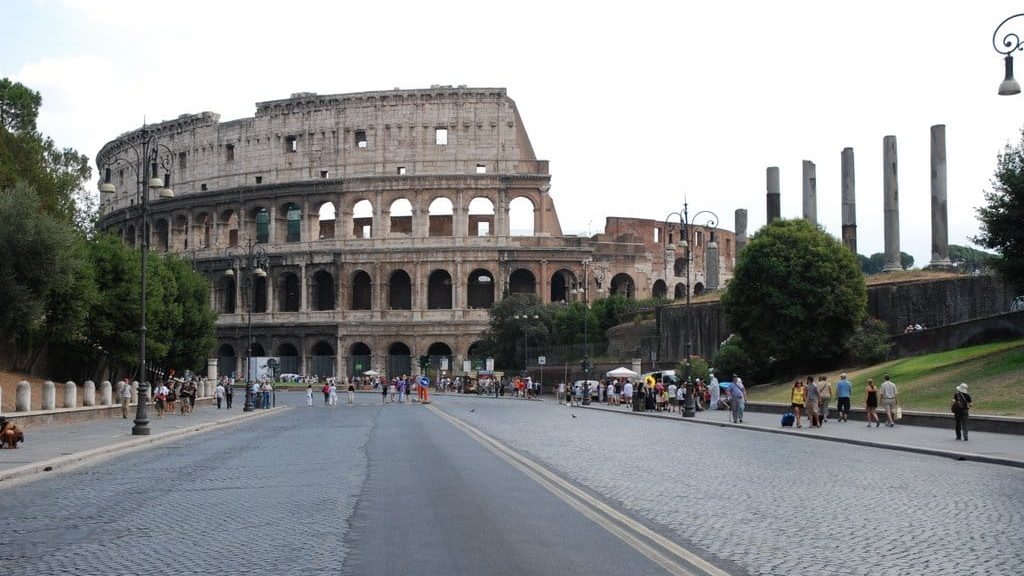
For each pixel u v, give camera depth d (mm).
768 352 91500
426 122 155625
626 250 161375
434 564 16000
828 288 89000
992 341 76000
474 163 154375
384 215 155250
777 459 35625
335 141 157875
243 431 58281
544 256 153375
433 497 24281
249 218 161875
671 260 175750
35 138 106562
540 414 78125
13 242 70062
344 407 101250
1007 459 33375
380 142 156250
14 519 21984
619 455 37125
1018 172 65625
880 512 21859
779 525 19969
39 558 17234
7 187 83688
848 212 111312
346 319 154875
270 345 158125
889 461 34906
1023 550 17234
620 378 107250
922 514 21547
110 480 30203
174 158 170125
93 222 116688
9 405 66938
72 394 65375
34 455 37625
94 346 88500
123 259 89375
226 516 21828
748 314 92938
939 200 100500
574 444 43094
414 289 153875
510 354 142375
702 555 16734
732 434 51562
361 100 156875
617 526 19688
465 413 80375
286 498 24750
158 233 171750
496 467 32000
